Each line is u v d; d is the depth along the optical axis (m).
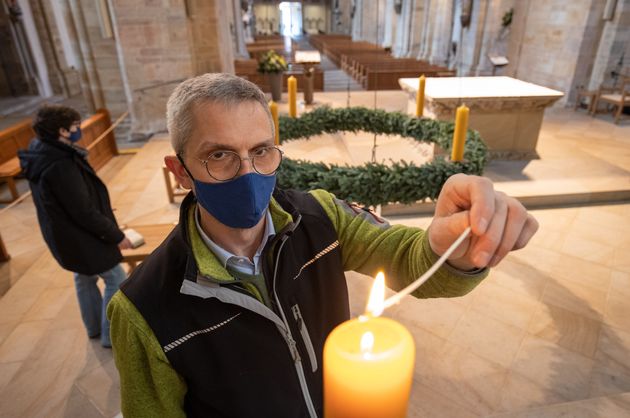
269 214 0.99
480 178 0.69
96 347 3.03
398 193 3.42
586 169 5.90
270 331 0.94
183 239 0.89
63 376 2.81
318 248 1.05
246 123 0.78
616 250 4.14
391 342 0.45
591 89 9.74
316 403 1.06
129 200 5.68
